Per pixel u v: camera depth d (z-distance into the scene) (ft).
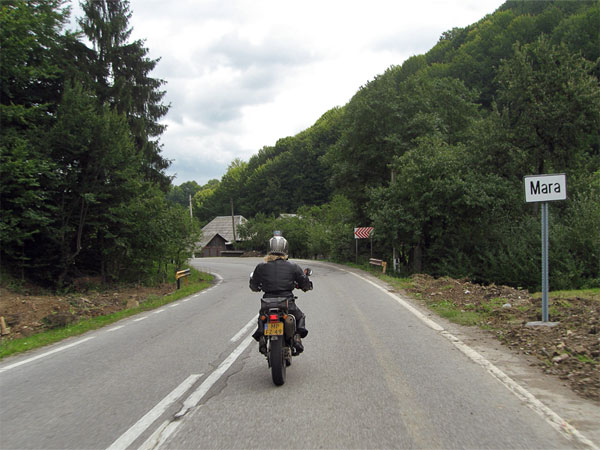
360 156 118.42
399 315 33.86
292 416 14.03
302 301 43.27
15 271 54.19
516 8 222.69
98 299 50.42
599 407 14.34
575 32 148.05
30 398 16.69
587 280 69.56
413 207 90.07
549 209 87.35
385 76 116.06
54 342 28.63
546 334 24.09
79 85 57.00
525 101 91.45
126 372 20.07
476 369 18.84
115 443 12.50
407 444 11.85
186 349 24.53
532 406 14.47
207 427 13.41
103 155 57.47
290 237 186.29
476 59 185.26
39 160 50.90
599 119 84.64
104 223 60.39
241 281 76.07
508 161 93.04
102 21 80.69
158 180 90.12
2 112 50.80
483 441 11.97
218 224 274.36
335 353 22.21
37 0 56.85
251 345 25.08
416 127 109.91
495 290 43.09
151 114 89.10
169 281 79.20
